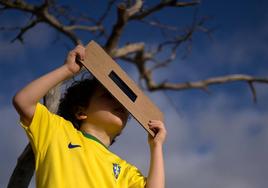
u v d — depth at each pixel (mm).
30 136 2803
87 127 3113
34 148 2799
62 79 2834
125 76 3018
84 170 2789
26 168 3811
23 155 3783
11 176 3863
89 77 3256
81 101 3189
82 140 2953
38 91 2770
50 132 2820
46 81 2789
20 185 3812
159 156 3037
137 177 3023
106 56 2973
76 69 2871
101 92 3148
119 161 3047
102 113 3094
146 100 3104
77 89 3240
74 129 2996
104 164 2914
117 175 2945
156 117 3143
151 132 3092
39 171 2740
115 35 8211
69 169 2742
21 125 2814
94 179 2793
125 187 2941
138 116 3045
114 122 3090
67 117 3227
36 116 2816
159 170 2992
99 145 3006
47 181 2676
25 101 2750
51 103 3684
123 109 3143
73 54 2875
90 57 2916
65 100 3281
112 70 2980
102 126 3098
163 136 3102
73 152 2824
